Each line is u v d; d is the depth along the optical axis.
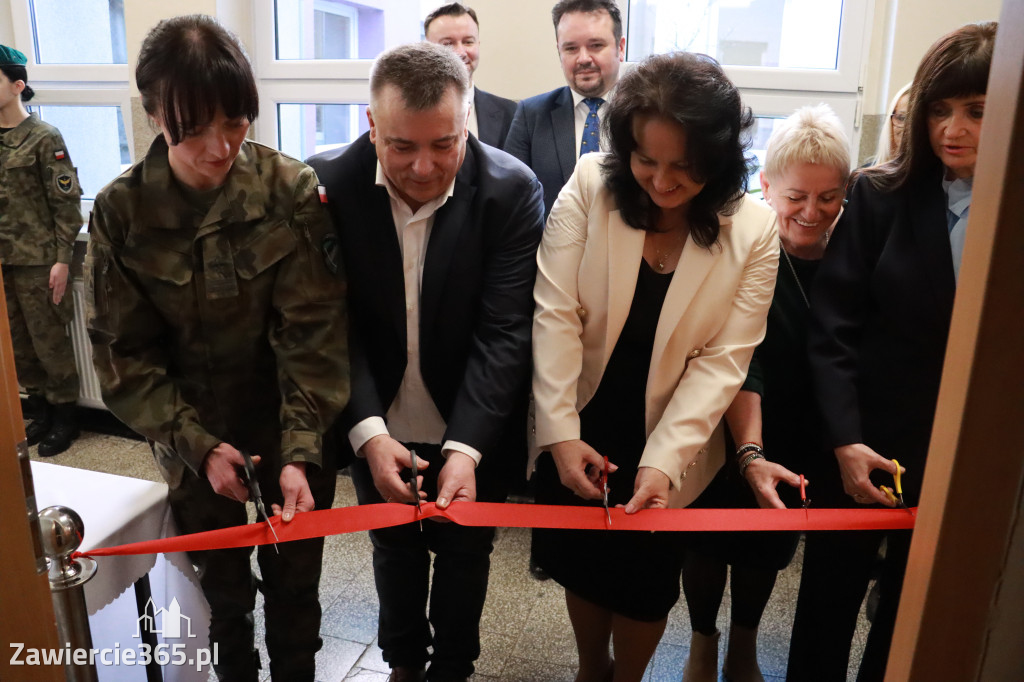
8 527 0.65
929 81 1.25
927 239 1.32
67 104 3.54
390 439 1.39
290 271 1.32
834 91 2.66
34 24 3.58
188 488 1.37
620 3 2.75
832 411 1.37
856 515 1.25
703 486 1.47
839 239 1.43
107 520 1.26
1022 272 0.48
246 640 1.54
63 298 3.21
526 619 2.20
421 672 1.80
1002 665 0.55
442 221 1.40
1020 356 0.49
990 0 2.40
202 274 1.26
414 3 3.08
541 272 1.41
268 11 3.13
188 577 1.40
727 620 2.19
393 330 1.47
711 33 2.74
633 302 1.37
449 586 1.64
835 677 1.56
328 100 3.14
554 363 1.37
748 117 1.25
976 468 0.52
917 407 1.36
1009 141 0.47
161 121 1.13
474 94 2.51
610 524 1.23
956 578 0.54
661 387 1.38
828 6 2.64
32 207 3.12
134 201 1.22
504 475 1.64
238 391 1.36
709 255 1.31
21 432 0.67
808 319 1.47
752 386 1.47
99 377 1.29
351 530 1.19
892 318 1.36
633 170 1.23
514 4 2.68
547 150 2.38
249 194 1.26
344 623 2.15
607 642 1.60
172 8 3.05
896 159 1.39
